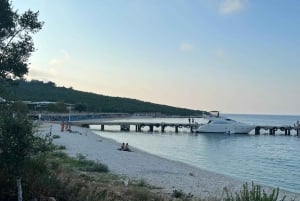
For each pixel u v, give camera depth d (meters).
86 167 24.27
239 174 36.97
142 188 18.38
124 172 27.27
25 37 22.33
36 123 9.68
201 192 22.14
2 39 21.89
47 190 9.66
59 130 75.56
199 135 95.44
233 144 73.44
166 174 29.06
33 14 22.33
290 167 43.28
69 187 10.41
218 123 100.25
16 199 8.98
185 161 45.25
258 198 8.97
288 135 103.12
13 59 21.48
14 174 8.74
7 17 21.50
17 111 9.44
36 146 9.33
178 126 107.25
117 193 13.95
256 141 82.19
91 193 10.99
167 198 16.33
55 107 151.62
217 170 38.94
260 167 42.88
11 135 8.58
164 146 65.00
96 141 58.91
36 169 9.82
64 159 26.72
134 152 46.94
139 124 108.06
